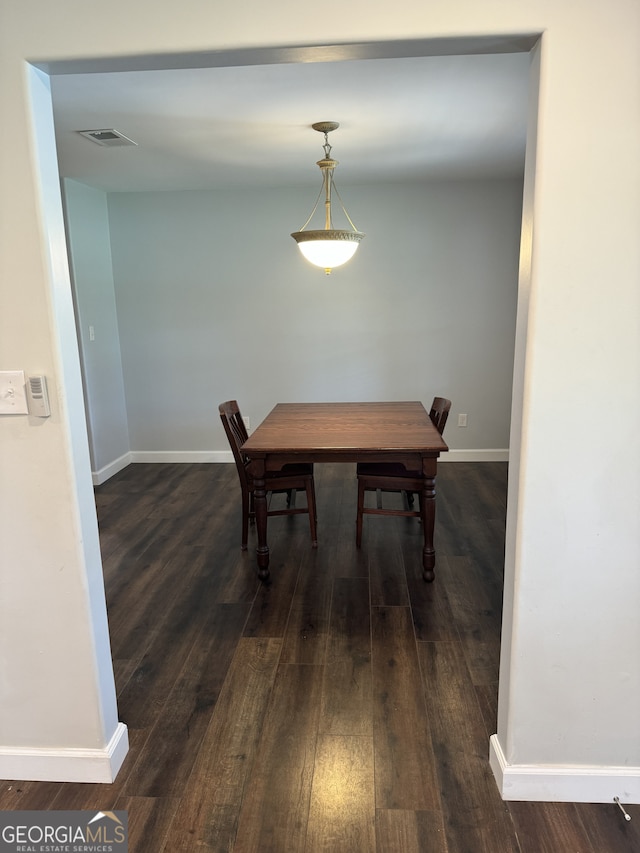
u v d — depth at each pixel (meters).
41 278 1.47
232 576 3.07
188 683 2.21
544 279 1.39
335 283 4.85
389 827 1.60
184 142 3.22
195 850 1.54
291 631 2.54
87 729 1.75
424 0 1.29
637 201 1.35
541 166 1.34
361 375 5.01
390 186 4.66
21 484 1.59
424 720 1.99
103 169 3.89
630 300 1.40
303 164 3.85
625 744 1.66
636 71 1.29
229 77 2.27
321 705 2.07
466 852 1.52
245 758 1.84
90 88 2.37
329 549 3.37
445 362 4.95
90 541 1.68
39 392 1.52
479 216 4.67
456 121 2.92
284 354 5.02
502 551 3.31
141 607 2.77
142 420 5.23
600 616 1.58
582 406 1.46
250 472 3.07
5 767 1.79
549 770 1.67
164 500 4.27
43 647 1.70
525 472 1.49
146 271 4.93
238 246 4.84
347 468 4.99
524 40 1.33
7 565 1.65
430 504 2.91
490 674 2.23
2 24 1.35
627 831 1.58
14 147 1.40
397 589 2.89
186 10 1.32
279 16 1.31
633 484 1.49
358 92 2.49
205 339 5.03
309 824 1.61
